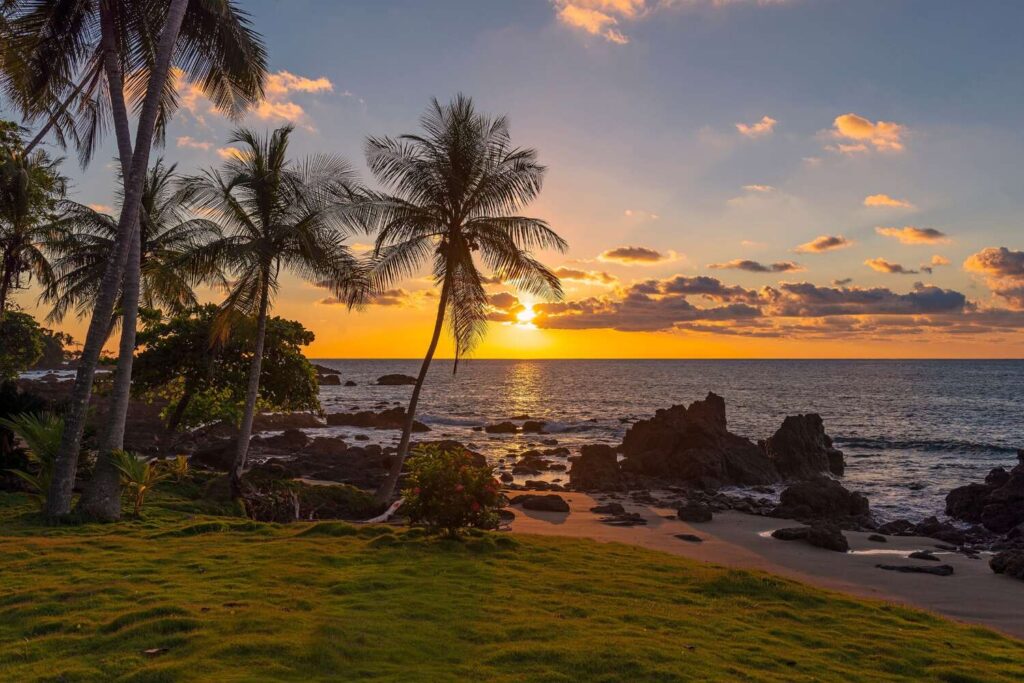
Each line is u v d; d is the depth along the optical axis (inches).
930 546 869.2
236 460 900.0
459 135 938.7
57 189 1034.7
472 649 334.6
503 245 938.7
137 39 776.9
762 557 775.7
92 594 402.3
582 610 410.9
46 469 719.7
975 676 348.2
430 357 984.9
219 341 1318.9
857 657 371.9
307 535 622.8
